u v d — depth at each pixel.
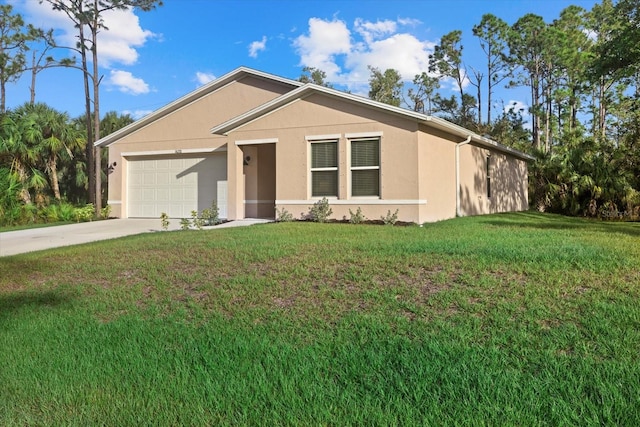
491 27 40.09
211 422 2.51
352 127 12.10
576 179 18.27
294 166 12.84
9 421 2.64
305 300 4.61
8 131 19.00
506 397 2.55
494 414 2.39
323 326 3.89
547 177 19.91
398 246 6.98
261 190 14.92
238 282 5.36
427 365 3.00
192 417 2.56
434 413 2.44
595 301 4.01
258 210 14.77
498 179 18.27
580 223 12.77
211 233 9.85
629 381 2.64
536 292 4.33
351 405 2.58
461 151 14.69
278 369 3.09
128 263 6.82
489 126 37.78
